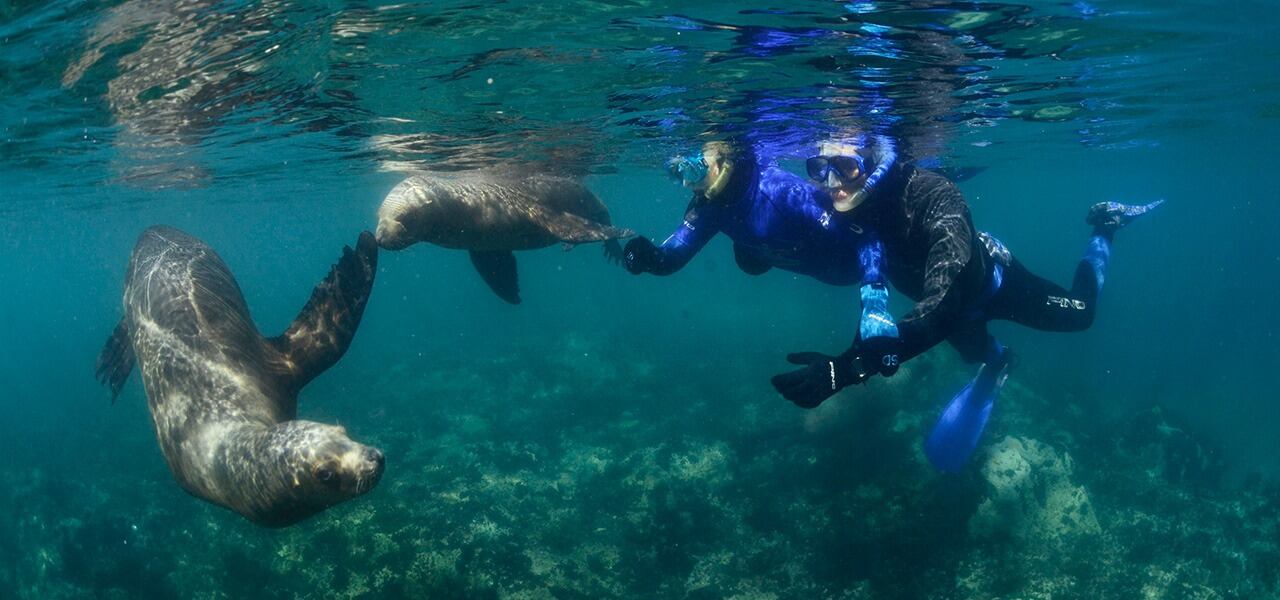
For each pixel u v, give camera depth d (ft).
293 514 12.14
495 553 38.55
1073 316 23.21
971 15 24.22
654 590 39.14
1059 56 31.83
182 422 14.15
